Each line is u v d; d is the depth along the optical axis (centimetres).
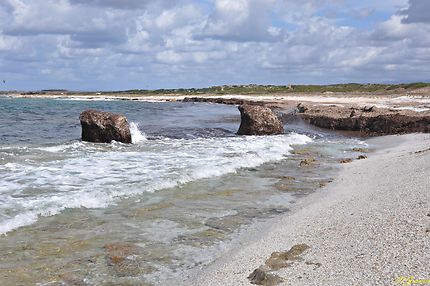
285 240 861
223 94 13250
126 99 13312
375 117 3303
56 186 1288
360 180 1441
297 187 1413
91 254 809
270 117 3100
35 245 841
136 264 773
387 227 823
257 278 664
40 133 2930
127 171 1534
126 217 1037
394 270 624
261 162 1873
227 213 1100
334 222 932
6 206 1068
